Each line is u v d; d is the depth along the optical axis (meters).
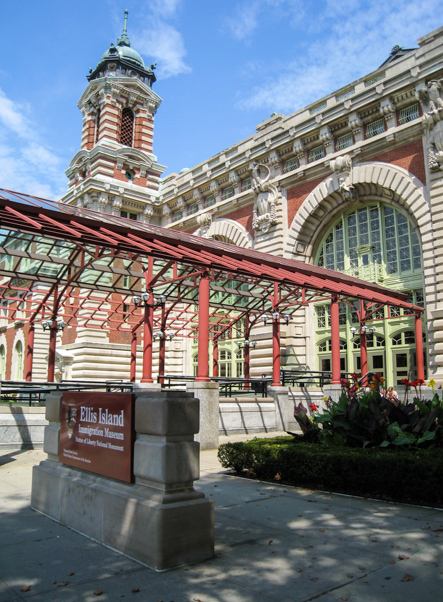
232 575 4.88
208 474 10.66
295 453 9.45
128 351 37.53
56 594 4.43
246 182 33.78
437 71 23.67
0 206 14.20
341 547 5.68
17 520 6.82
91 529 6.02
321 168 28.69
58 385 18.16
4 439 13.66
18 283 38.28
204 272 16.06
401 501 7.96
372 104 26.42
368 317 25.45
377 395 11.14
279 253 30.12
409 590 4.53
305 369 29.33
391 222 26.84
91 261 20.58
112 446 5.98
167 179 41.94
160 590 4.52
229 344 34.88
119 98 43.50
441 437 9.28
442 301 22.50
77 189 40.97
